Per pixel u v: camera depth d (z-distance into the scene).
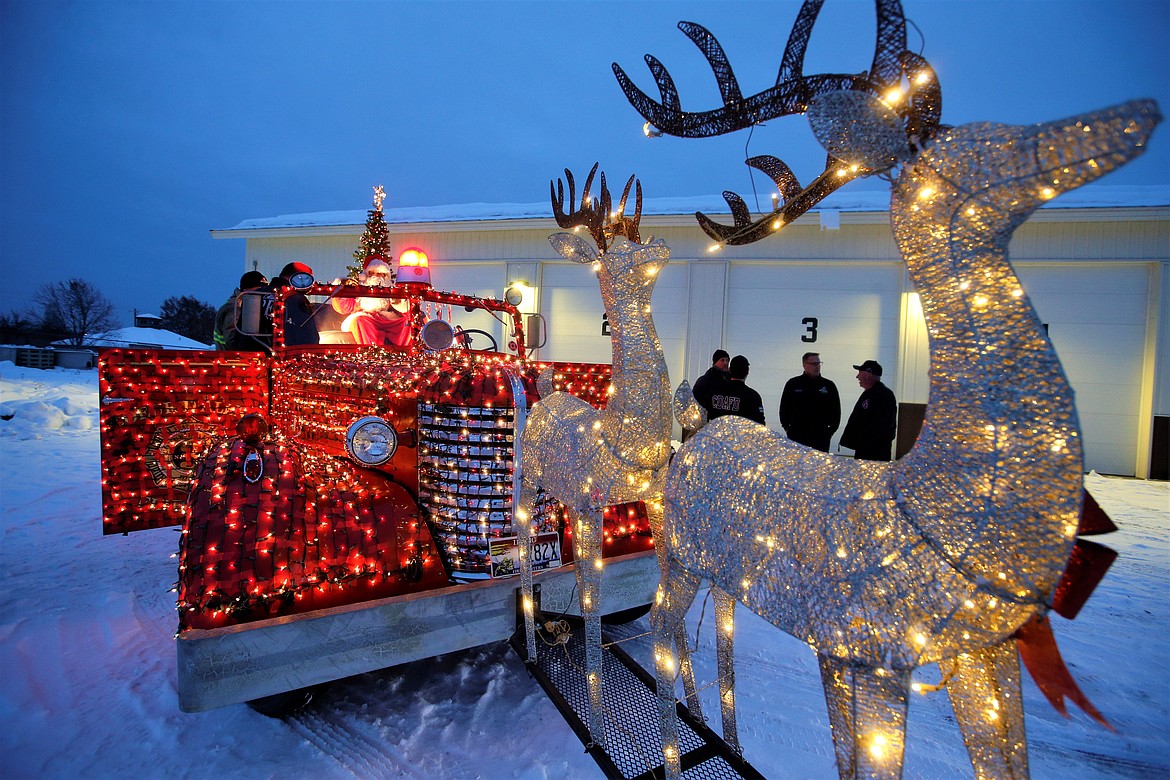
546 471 2.11
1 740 2.09
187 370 3.63
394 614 2.06
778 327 10.02
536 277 11.22
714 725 2.33
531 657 2.43
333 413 3.04
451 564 2.40
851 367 9.73
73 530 4.69
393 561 2.19
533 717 2.32
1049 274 9.01
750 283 10.13
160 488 3.51
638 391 1.75
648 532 2.87
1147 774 2.10
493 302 4.39
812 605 1.16
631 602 2.60
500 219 11.10
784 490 1.26
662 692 1.64
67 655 2.71
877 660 1.08
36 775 1.92
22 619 3.05
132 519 3.43
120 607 3.22
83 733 2.15
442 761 2.04
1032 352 0.98
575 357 11.14
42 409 9.84
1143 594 3.90
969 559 1.01
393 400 2.64
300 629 1.91
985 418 1.00
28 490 5.80
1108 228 8.74
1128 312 8.76
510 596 2.32
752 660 2.91
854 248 9.62
